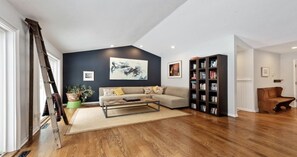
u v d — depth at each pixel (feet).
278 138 8.11
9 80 6.49
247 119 11.94
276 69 17.46
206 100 13.96
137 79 22.09
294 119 11.93
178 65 19.92
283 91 17.62
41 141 7.63
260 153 6.54
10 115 6.52
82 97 17.89
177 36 15.51
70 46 15.07
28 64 7.81
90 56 19.10
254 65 15.10
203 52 15.93
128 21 10.92
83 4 7.20
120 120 11.48
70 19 8.68
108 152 6.58
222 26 11.69
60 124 10.43
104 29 11.80
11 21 6.25
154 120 11.58
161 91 20.34
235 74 12.76
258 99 15.11
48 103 7.34
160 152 6.62
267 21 10.05
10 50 6.50
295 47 14.58
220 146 7.20
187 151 6.72
